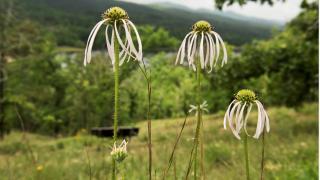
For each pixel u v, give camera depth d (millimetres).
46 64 35406
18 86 33281
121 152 2189
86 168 7219
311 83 16344
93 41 2197
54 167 8016
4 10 31125
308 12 16266
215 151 8664
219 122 16594
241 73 16234
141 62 2158
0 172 6824
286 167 6961
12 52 32312
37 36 34719
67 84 35094
